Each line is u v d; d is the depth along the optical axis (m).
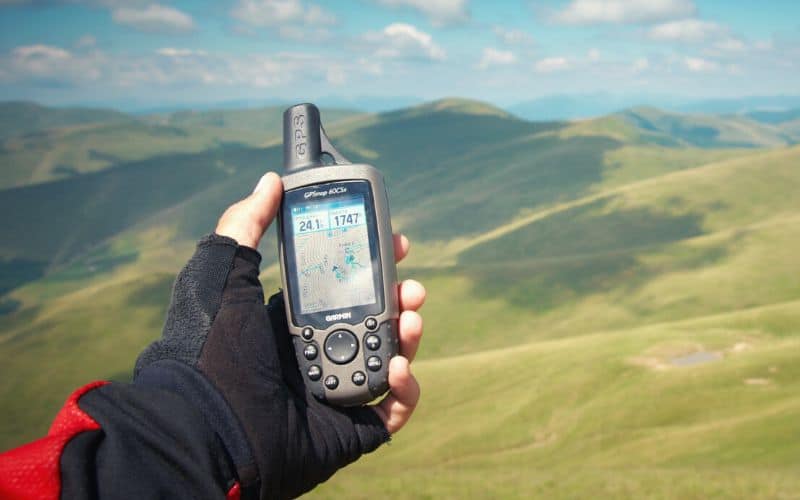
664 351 87.00
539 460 65.19
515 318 181.00
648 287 182.12
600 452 61.72
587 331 164.00
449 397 90.62
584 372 84.19
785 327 93.06
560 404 77.56
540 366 91.69
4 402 170.38
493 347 167.38
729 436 52.56
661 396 70.25
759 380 68.56
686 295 171.75
